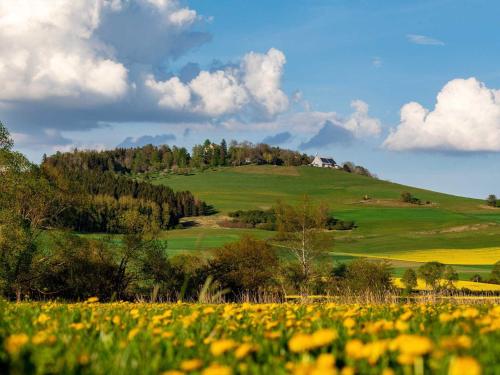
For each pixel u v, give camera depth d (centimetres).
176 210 15362
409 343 331
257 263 5931
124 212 5150
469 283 6731
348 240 12306
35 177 4981
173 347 447
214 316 652
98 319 645
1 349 449
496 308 624
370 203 17162
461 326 495
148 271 5012
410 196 17275
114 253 5025
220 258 5875
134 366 380
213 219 15175
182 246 10275
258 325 573
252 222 14600
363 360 368
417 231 13075
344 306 898
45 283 4850
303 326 567
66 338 484
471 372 266
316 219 7894
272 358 388
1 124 4966
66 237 4791
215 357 400
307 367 310
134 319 661
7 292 4478
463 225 13425
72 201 5128
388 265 6094
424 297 1398
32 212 4878
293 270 6456
